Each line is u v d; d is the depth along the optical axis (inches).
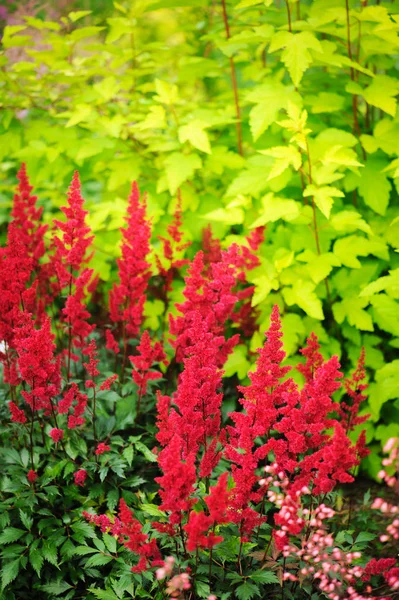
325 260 133.8
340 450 89.8
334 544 109.3
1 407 132.0
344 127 157.1
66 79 161.0
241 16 156.6
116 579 111.8
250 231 147.9
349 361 151.9
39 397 110.4
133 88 179.8
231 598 102.3
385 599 107.2
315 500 116.4
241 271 136.7
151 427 130.4
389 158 146.4
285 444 93.6
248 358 148.9
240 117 162.6
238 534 107.2
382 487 145.2
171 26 233.8
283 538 92.0
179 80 170.9
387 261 146.9
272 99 137.3
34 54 159.5
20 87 166.6
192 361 97.3
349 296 142.7
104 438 128.7
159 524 94.3
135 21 176.6
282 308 147.2
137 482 119.8
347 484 147.1
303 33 128.0
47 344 105.0
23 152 159.6
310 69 192.2
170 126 171.5
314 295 132.9
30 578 116.2
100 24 244.2
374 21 138.1
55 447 123.6
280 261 135.6
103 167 170.4
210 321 117.4
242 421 93.2
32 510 113.7
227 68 177.2
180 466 84.4
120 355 159.3
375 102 131.9
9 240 118.4
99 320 167.3
